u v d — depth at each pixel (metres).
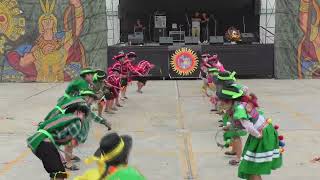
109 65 20.05
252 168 5.86
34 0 19.66
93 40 19.77
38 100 15.01
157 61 20.38
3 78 19.91
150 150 8.83
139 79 16.44
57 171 5.88
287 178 7.11
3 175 7.41
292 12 19.88
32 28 19.73
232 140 7.68
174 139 9.71
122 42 25.03
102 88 11.05
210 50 20.41
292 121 11.34
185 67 20.41
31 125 11.23
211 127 10.80
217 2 26.39
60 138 5.98
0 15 19.73
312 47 19.95
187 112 12.74
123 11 25.20
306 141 9.38
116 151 3.53
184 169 7.63
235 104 6.31
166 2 26.30
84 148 8.92
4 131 10.60
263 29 24.09
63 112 6.32
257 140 5.85
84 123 6.52
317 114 12.21
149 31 26.03
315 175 7.25
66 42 19.80
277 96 15.38
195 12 26.36
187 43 21.09
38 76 19.91
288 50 20.03
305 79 20.00
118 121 11.60
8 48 19.80
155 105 13.93
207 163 7.96
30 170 7.68
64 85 18.89
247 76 20.83
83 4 19.70
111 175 3.52
